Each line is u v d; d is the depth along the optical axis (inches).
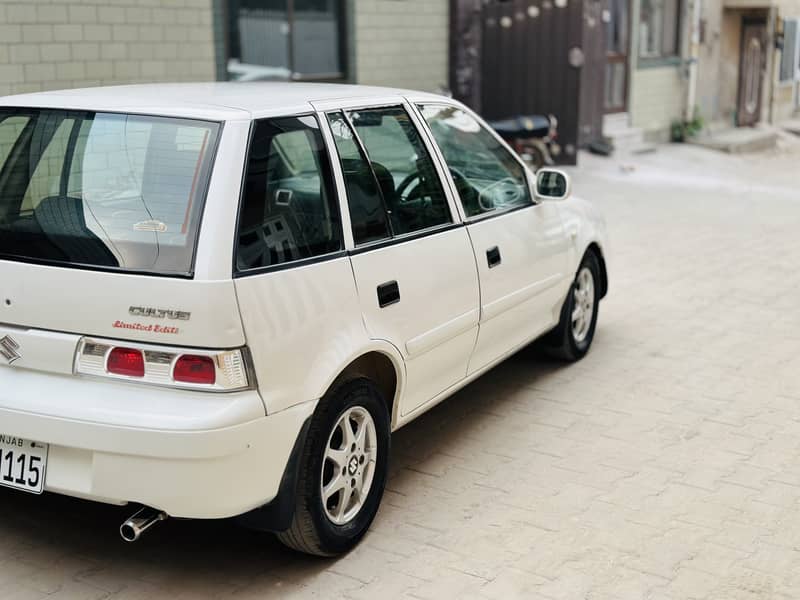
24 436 134.7
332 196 154.0
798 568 155.3
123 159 142.1
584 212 247.3
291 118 150.6
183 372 130.1
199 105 145.4
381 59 502.9
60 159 146.8
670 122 745.0
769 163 716.0
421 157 181.2
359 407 155.3
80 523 165.2
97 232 137.9
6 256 140.8
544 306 224.4
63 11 349.7
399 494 178.9
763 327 287.9
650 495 179.8
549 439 205.3
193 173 136.9
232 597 144.6
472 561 155.7
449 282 178.4
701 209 495.5
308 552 152.2
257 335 133.3
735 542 163.0
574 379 241.9
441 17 535.5
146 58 383.6
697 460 195.6
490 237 195.5
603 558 157.1
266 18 443.8
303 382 140.8
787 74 905.5
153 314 130.6
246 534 163.5
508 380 241.0
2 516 166.1
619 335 278.5
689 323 291.0
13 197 147.4
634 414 219.8
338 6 477.7
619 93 689.6
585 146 642.8
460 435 207.0
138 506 171.0
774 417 219.0
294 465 141.6
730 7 790.5
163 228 134.6
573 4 562.9
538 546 160.7
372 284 157.0
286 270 140.5
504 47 587.2
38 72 344.8
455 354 185.0
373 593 146.3
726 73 809.5
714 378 243.8
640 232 431.2
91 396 132.6
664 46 732.0
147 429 128.3
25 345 137.0
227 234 132.8
